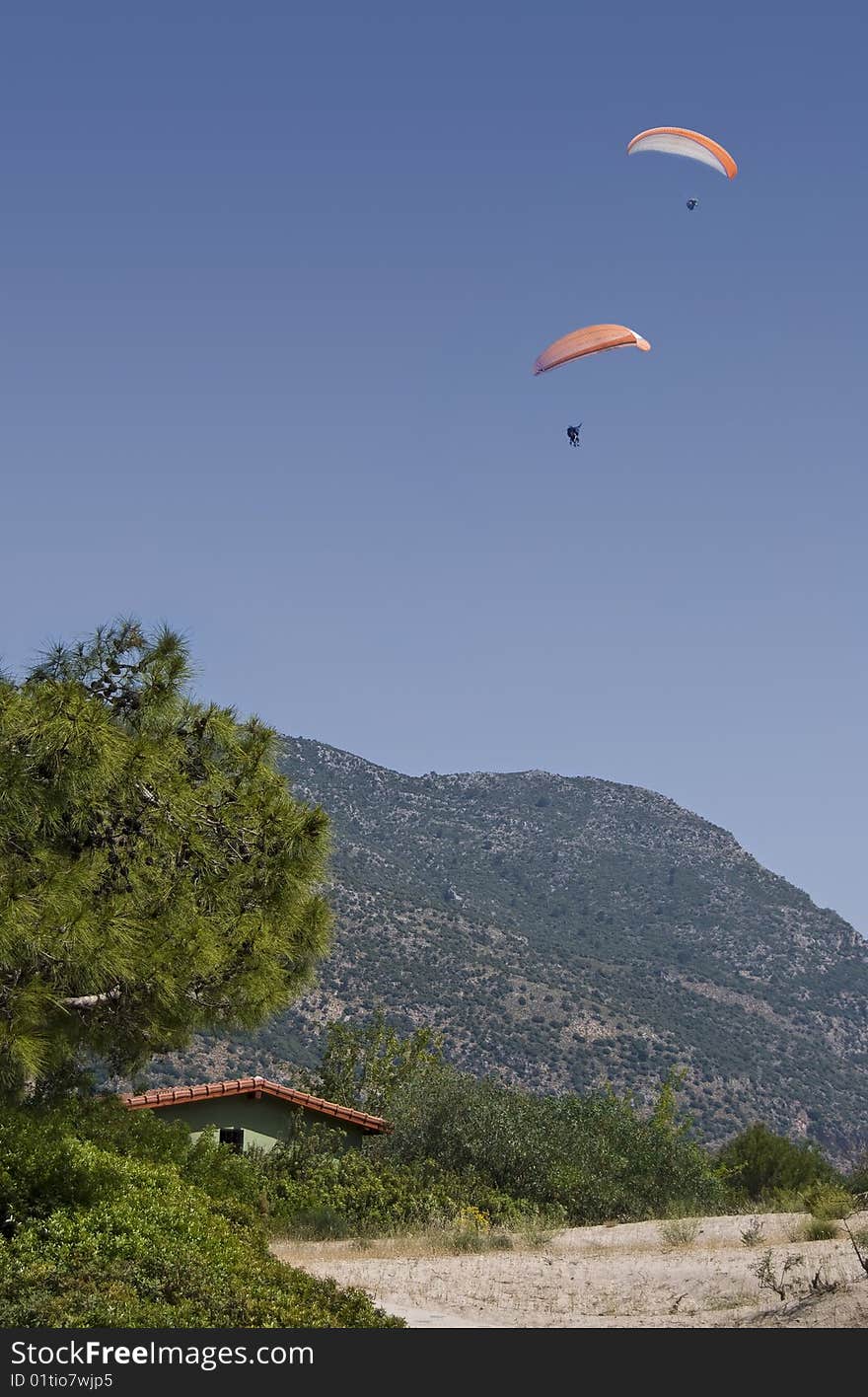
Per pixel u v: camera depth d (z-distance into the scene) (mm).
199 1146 19156
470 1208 27094
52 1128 14648
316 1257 20828
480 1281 17578
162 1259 12102
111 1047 16422
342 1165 28297
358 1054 43438
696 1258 17906
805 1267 15719
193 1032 17031
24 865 14023
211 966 15164
